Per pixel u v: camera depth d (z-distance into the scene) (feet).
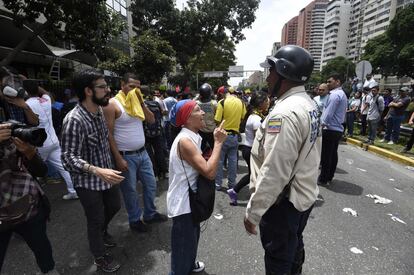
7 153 5.75
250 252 9.39
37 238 6.57
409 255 9.23
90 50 27.17
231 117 13.65
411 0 255.70
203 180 6.72
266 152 5.42
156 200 13.79
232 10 86.58
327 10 431.02
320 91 17.29
